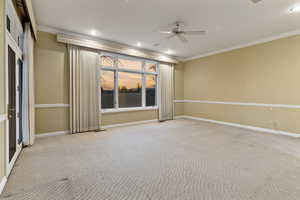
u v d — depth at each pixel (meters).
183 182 1.94
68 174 2.11
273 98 4.30
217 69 5.70
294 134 3.95
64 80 4.08
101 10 3.01
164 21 3.45
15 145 2.55
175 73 6.73
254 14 3.15
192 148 3.14
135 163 2.46
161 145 3.31
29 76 3.11
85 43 4.21
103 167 2.32
